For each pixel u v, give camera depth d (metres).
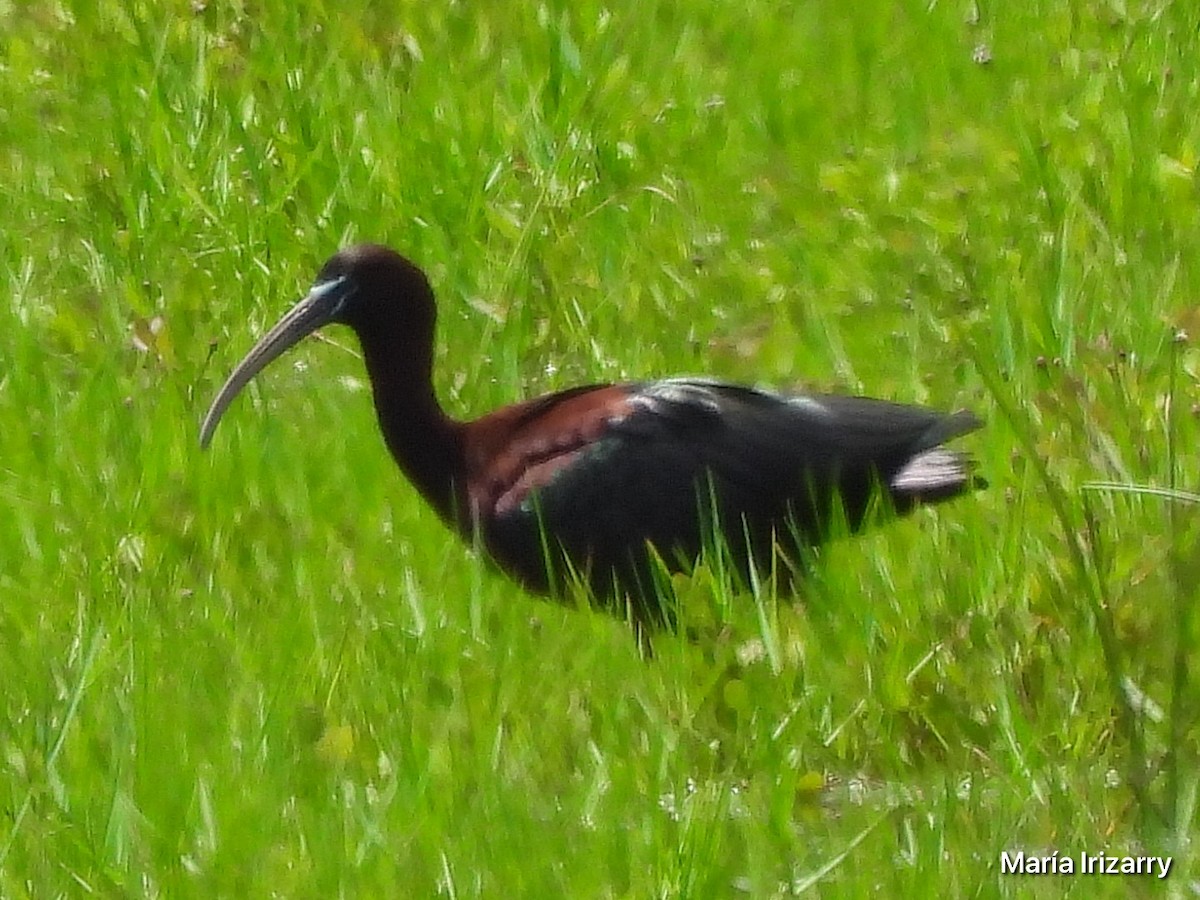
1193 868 9.84
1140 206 15.70
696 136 17.30
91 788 10.21
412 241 15.54
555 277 15.15
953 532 11.90
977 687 10.83
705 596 11.32
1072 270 14.48
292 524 12.52
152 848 9.84
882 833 9.93
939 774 10.41
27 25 18.48
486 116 16.69
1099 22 18.77
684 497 11.80
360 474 13.09
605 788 10.12
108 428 13.45
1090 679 10.73
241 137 16.12
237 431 13.41
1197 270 14.99
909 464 11.87
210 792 10.05
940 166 16.64
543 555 11.94
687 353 14.40
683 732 10.55
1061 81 17.94
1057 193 15.80
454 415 14.06
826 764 10.59
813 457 11.86
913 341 14.27
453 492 12.16
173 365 14.14
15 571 12.16
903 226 15.82
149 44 17.58
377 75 17.20
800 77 18.61
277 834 9.90
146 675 10.67
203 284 15.12
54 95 17.61
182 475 12.89
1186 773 10.27
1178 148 16.72
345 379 14.42
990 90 18.05
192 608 11.59
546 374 14.50
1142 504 11.63
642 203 16.30
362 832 9.92
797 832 10.12
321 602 11.63
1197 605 10.81
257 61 17.42
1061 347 13.76
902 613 11.32
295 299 15.18
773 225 16.16
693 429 11.90
